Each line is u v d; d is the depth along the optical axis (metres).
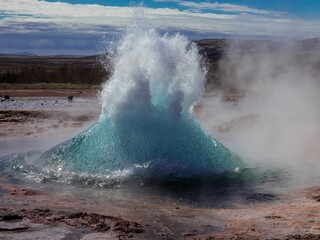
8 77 50.25
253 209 7.74
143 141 10.38
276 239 6.05
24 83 46.81
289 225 6.74
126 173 9.74
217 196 8.66
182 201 8.30
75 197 8.33
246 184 9.53
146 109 10.63
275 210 7.61
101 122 10.96
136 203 8.04
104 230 6.41
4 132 16.64
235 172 10.14
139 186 9.18
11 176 9.86
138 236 6.22
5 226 6.46
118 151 10.29
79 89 40.28
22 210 7.18
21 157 11.49
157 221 6.91
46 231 6.31
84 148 10.56
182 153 10.23
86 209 7.47
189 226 6.71
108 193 8.70
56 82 50.41
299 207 7.77
